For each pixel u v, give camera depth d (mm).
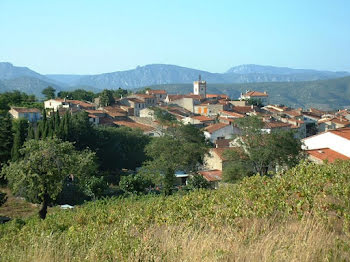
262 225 12445
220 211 14172
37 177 33188
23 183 34156
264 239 10492
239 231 11859
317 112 146250
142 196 36438
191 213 15438
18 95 105875
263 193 15672
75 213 25250
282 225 11852
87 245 12570
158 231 13727
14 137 52812
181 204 18297
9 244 15930
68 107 94812
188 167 53594
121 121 93250
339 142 44969
